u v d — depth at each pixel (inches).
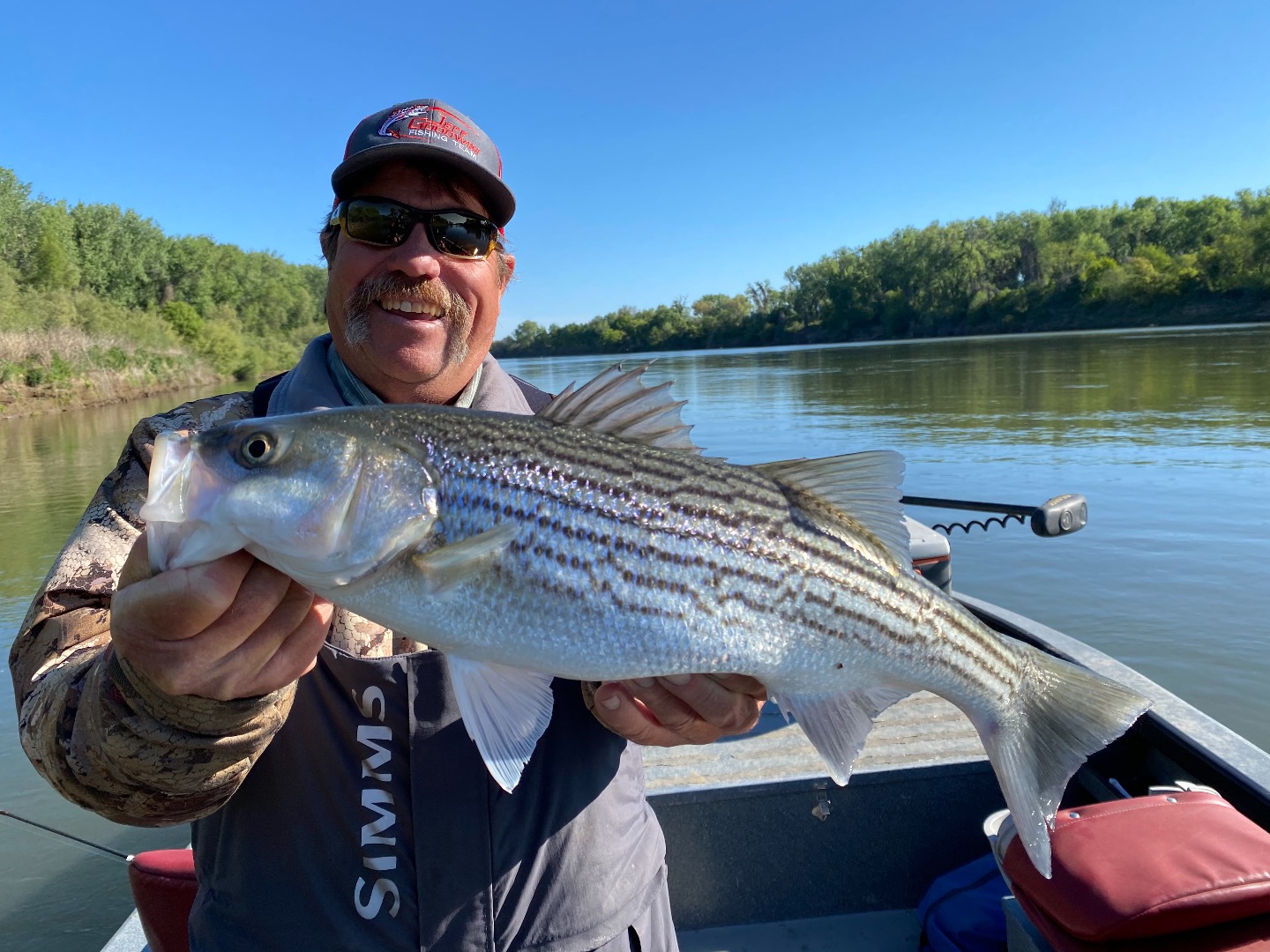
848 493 30.8
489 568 26.6
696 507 28.5
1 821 65.3
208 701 21.0
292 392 30.6
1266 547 108.4
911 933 41.6
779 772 43.5
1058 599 95.1
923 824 42.8
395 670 25.6
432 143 29.0
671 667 27.5
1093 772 42.8
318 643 22.5
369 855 24.9
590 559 27.3
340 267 30.1
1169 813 31.8
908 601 30.9
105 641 24.0
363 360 30.6
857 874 42.8
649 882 28.4
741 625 28.5
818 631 29.5
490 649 26.4
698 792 41.6
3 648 92.4
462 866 25.0
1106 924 28.1
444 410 27.9
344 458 26.1
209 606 20.2
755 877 42.4
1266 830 34.0
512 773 24.9
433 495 26.7
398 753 25.4
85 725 21.4
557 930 25.5
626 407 29.4
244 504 25.1
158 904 33.7
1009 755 32.3
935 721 48.1
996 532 121.3
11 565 126.3
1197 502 130.9
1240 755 36.4
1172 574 100.6
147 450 27.0
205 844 26.6
